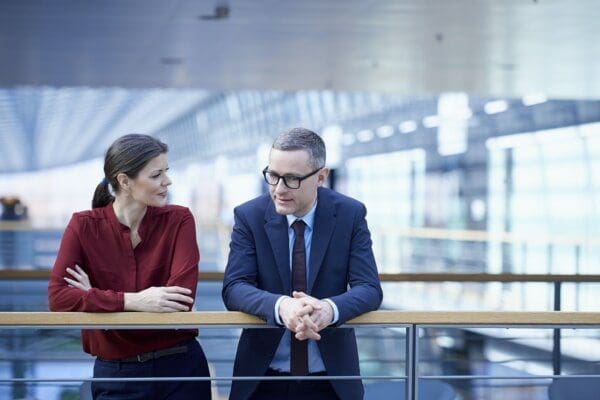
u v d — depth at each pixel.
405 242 16.11
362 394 3.35
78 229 3.42
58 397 3.31
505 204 18.61
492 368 4.04
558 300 5.88
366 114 25.78
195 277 3.40
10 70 12.04
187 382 3.39
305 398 3.34
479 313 3.20
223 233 15.95
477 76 12.02
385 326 3.22
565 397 3.52
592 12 8.09
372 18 8.47
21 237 15.88
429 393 3.72
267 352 3.31
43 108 33.56
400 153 23.94
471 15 8.28
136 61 11.23
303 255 3.36
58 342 4.11
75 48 10.30
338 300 3.13
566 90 13.29
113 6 8.06
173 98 32.38
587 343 4.00
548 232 16.73
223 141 31.41
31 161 38.72
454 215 20.97
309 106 27.28
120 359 3.38
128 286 3.43
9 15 8.49
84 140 40.16
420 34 9.20
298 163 3.19
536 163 17.28
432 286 7.96
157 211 3.49
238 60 11.09
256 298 3.13
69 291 3.24
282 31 9.16
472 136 20.30
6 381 3.16
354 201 3.45
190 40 9.74
